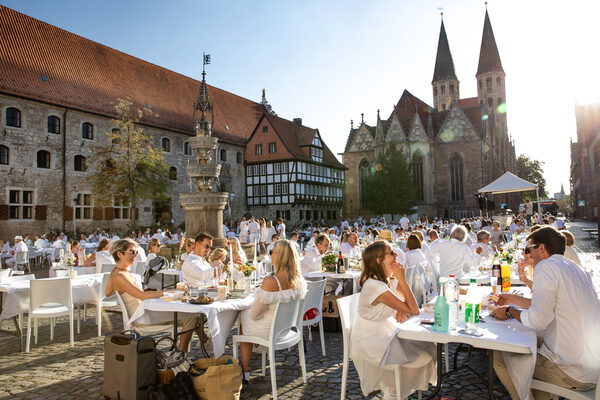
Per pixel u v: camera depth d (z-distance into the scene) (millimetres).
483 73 83000
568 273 4043
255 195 55594
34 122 34438
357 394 5438
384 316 4773
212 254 7848
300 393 5500
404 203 59312
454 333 4215
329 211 61312
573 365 3924
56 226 35500
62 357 7074
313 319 6887
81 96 38312
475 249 10555
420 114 73250
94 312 10781
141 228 40188
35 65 36375
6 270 8836
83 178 37656
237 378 4613
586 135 66625
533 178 113188
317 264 10000
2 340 8211
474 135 65750
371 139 70875
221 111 56250
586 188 67062
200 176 16531
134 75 46719
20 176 33406
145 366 4699
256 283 7188
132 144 34719
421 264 8875
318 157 58781
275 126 55094
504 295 5078
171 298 5941
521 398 4055
